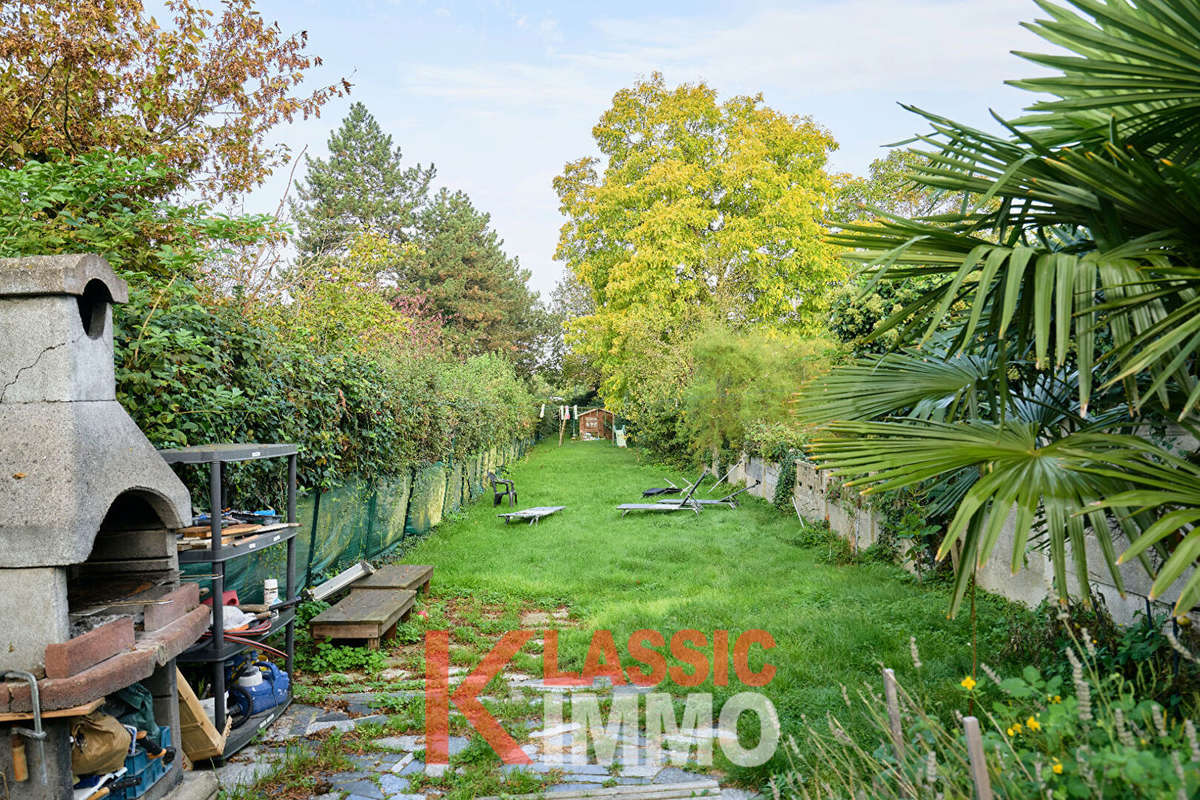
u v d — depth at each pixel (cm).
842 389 468
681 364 2558
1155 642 435
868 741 421
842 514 1221
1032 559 739
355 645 709
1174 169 294
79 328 334
